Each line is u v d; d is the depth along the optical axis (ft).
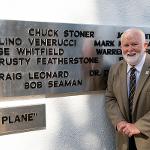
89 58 6.64
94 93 6.84
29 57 5.96
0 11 5.74
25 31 5.90
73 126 6.63
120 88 6.21
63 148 6.54
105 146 7.07
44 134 6.30
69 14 6.38
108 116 6.77
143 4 7.24
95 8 6.66
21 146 6.08
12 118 5.90
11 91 5.82
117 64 6.51
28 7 5.97
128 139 6.27
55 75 6.25
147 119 5.83
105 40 6.80
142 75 5.99
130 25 7.10
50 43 6.16
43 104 6.22
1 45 5.69
